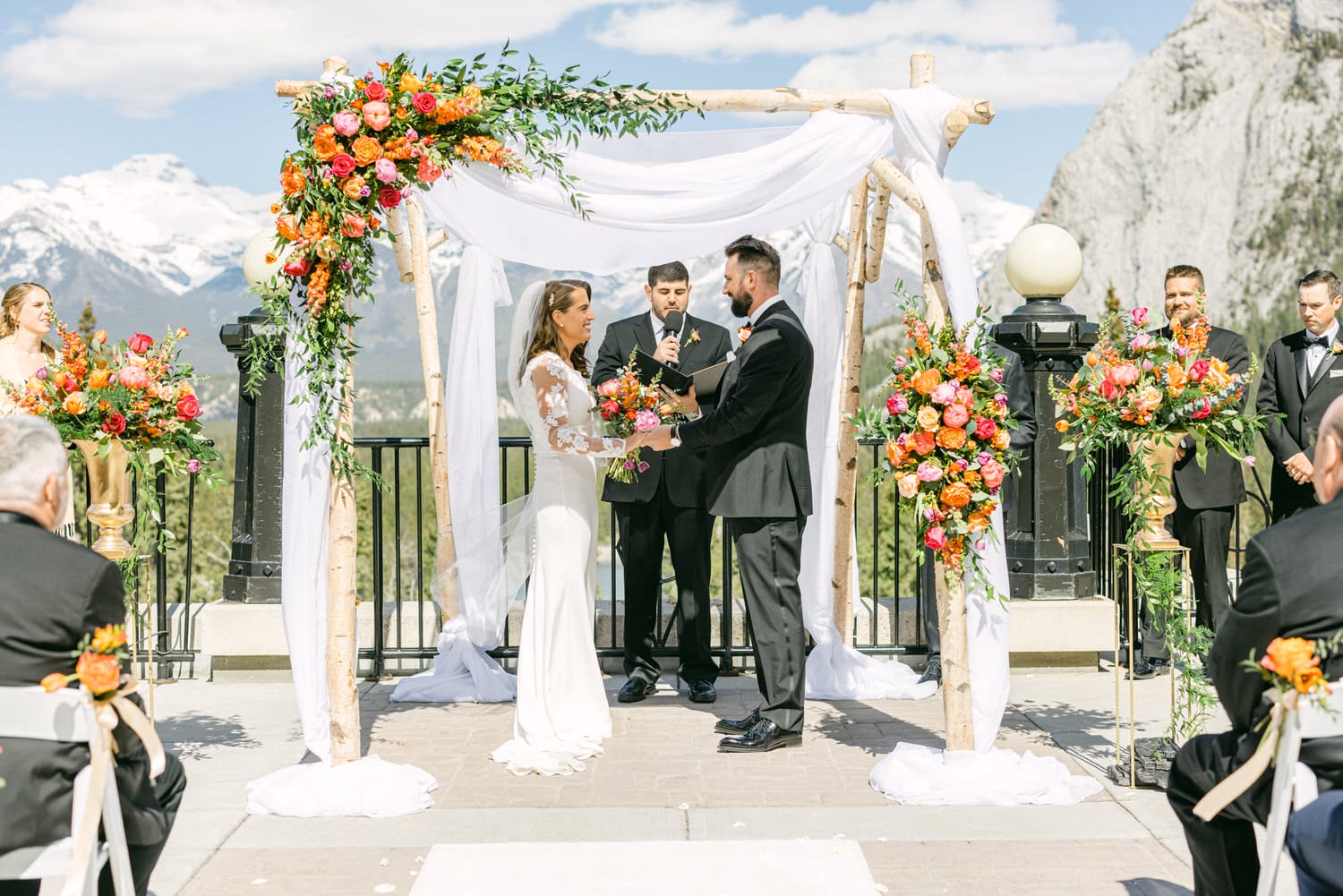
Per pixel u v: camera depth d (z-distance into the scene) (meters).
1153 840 3.99
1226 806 2.83
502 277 6.20
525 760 4.80
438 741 5.26
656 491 5.87
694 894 3.55
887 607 6.70
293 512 4.58
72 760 2.61
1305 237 147.75
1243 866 2.97
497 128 4.45
